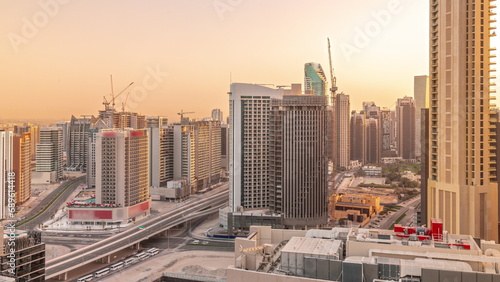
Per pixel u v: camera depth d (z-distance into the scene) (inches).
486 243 4722.0
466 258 3988.7
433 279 3629.4
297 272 4040.4
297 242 4448.8
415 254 4094.5
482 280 3523.6
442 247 4399.6
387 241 4495.6
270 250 4621.1
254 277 3946.9
